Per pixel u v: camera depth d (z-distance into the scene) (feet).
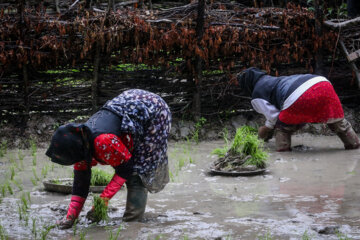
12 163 23.22
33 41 26.50
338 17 31.01
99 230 13.28
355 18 28.71
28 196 16.74
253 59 28.68
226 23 28.40
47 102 28.17
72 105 28.45
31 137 27.17
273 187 18.26
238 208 15.44
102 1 35.17
